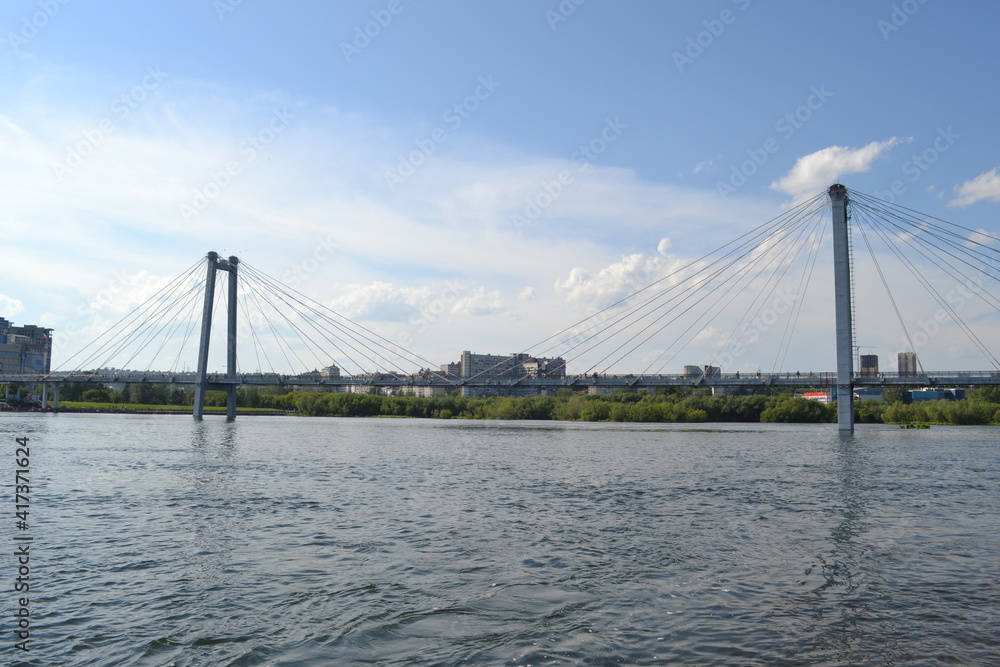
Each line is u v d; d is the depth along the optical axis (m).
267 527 30.28
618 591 20.64
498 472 54.53
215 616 18.56
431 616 18.52
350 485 45.16
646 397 192.00
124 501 37.47
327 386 150.88
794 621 18.03
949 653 15.96
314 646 16.55
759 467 59.41
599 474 53.28
